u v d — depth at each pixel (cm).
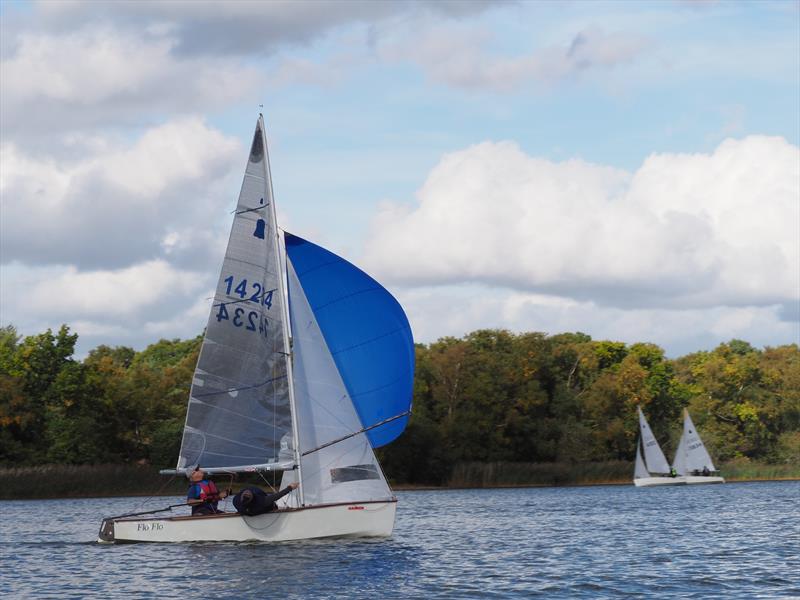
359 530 5084
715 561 4841
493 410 17900
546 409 18838
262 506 4978
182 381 16725
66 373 14638
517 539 6072
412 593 3866
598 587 4012
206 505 5178
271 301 5216
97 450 14425
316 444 5128
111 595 3875
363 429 5138
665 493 13475
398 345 5216
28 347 14912
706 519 7862
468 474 17050
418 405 17400
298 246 5241
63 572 4500
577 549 5438
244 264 5231
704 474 17075
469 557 5003
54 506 10712
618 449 19238
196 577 4225
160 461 14525
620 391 19188
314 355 5188
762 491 13775
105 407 15138
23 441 14438
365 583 4081
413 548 5381
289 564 4519
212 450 5191
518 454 18338
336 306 5206
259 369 5191
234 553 4834
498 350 19225
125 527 5328
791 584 4038
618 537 6197
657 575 4350
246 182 5259
